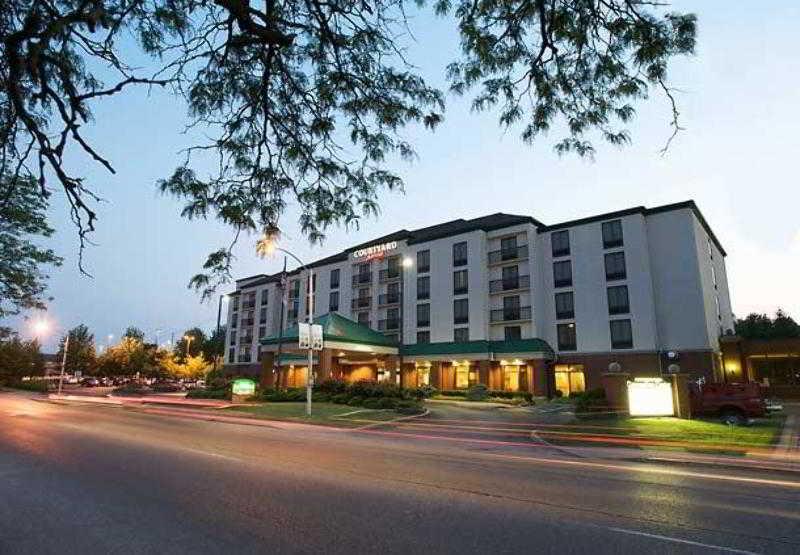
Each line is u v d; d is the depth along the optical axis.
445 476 9.22
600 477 9.41
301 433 17.67
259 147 5.39
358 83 5.37
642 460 12.09
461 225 48.62
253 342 64.38
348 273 53.34
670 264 35.50
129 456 11.38
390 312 48.59
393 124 5.61
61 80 4.38
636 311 35.59
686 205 35.56
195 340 90.44
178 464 10.32
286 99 5.45
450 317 43.41
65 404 34.12
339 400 29.12
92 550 5.25
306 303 57.34
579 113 5.62
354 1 4.84
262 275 66.69
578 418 21.70
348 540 5.53
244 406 28.08
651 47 4.82
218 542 5.46
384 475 9.24
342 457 11.46
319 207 5.74
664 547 5.35
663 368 34.12
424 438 16.55
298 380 47.34
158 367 72.50
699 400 19.31
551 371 38.59
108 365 72.19
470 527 6.00
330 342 34.41
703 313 33.75
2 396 45.59
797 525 6.22
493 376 39.72
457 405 30.59
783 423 19.09
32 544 5.42
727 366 35.78
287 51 5.17
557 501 7.32
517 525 6.10
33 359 73.31
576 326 37.97
